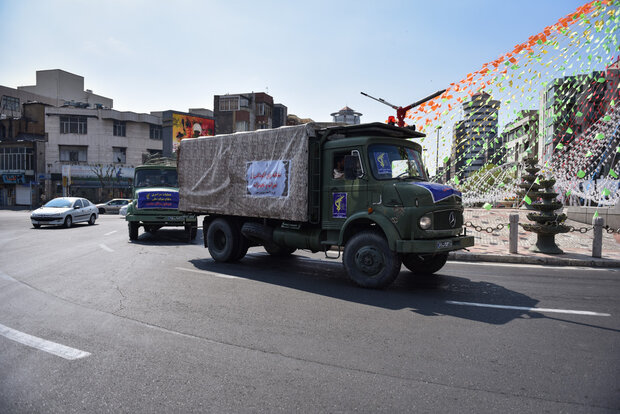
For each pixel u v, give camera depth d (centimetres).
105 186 4991
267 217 784
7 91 5259
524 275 772
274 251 1014
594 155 1533
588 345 394
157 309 514
